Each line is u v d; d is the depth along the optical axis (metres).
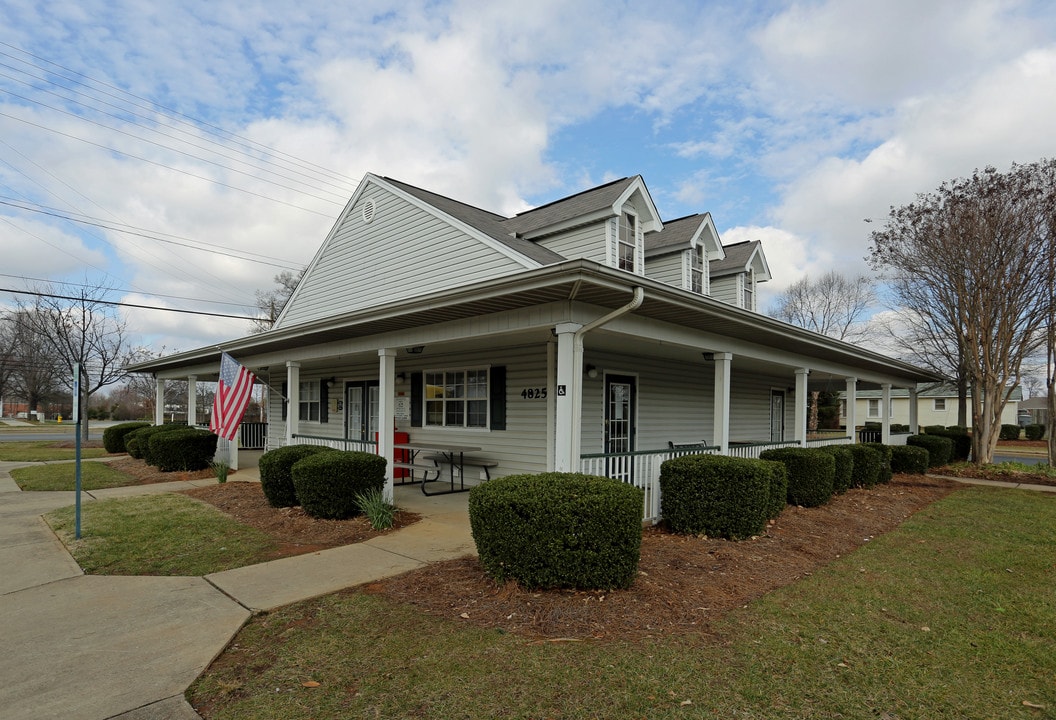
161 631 3.59
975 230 13.39
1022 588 4.62
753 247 13.54
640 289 5.39
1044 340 14.82
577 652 3.26
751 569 4.93
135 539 5.99
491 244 8.98
